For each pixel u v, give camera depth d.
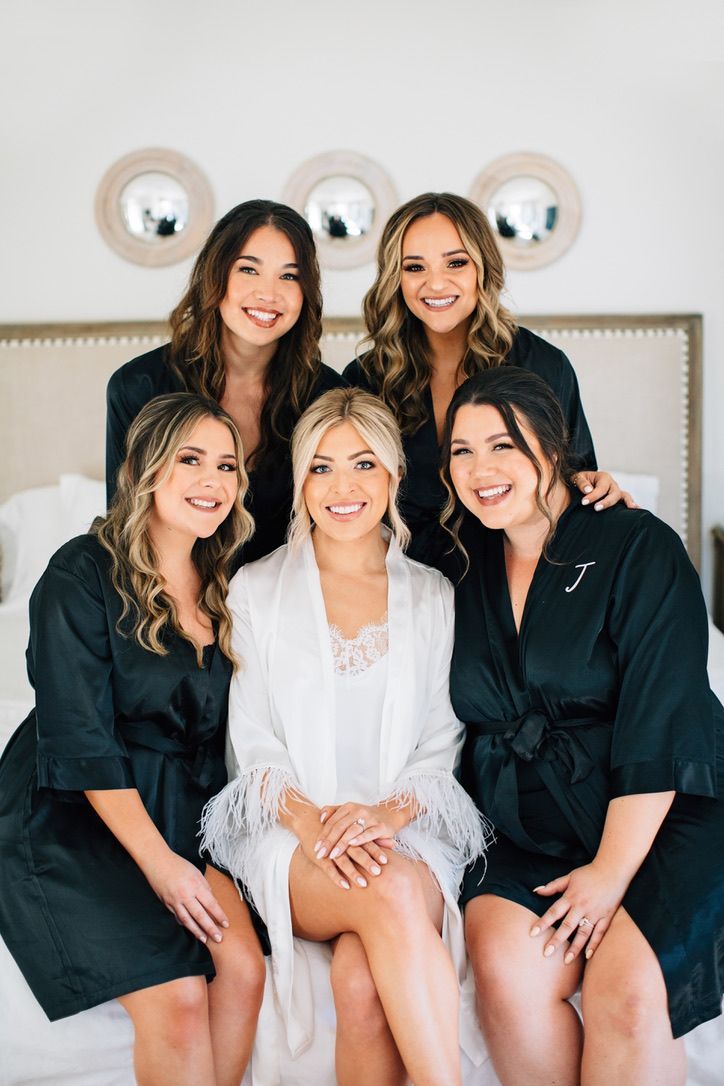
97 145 3.64
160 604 1.91
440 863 1.81
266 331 2.19
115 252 3.67
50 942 1.70
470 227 2.24
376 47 3.56
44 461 3.70
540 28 3.48
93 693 1.84
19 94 3.48
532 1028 1.63
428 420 2.37
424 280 2.26
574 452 2.39
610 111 3.56
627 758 1.78
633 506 1.99
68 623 1.85
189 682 1.90
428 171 3.62
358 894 1.66
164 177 3.63
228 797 1.88
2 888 1.77
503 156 3.59
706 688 1.82
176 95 3.61
